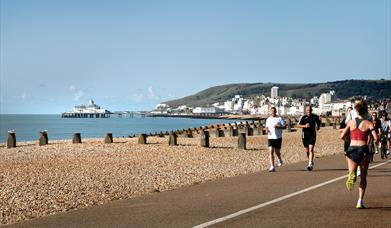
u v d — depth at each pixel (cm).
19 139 7031
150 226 862
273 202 1090
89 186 1442
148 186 1442
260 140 3788
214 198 1159
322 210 995
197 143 3369
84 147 2970
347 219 908
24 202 1192
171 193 1253
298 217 926
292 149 3008
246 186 1363
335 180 1478
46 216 973
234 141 3672
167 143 3297
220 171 1836
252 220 901
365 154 1009
